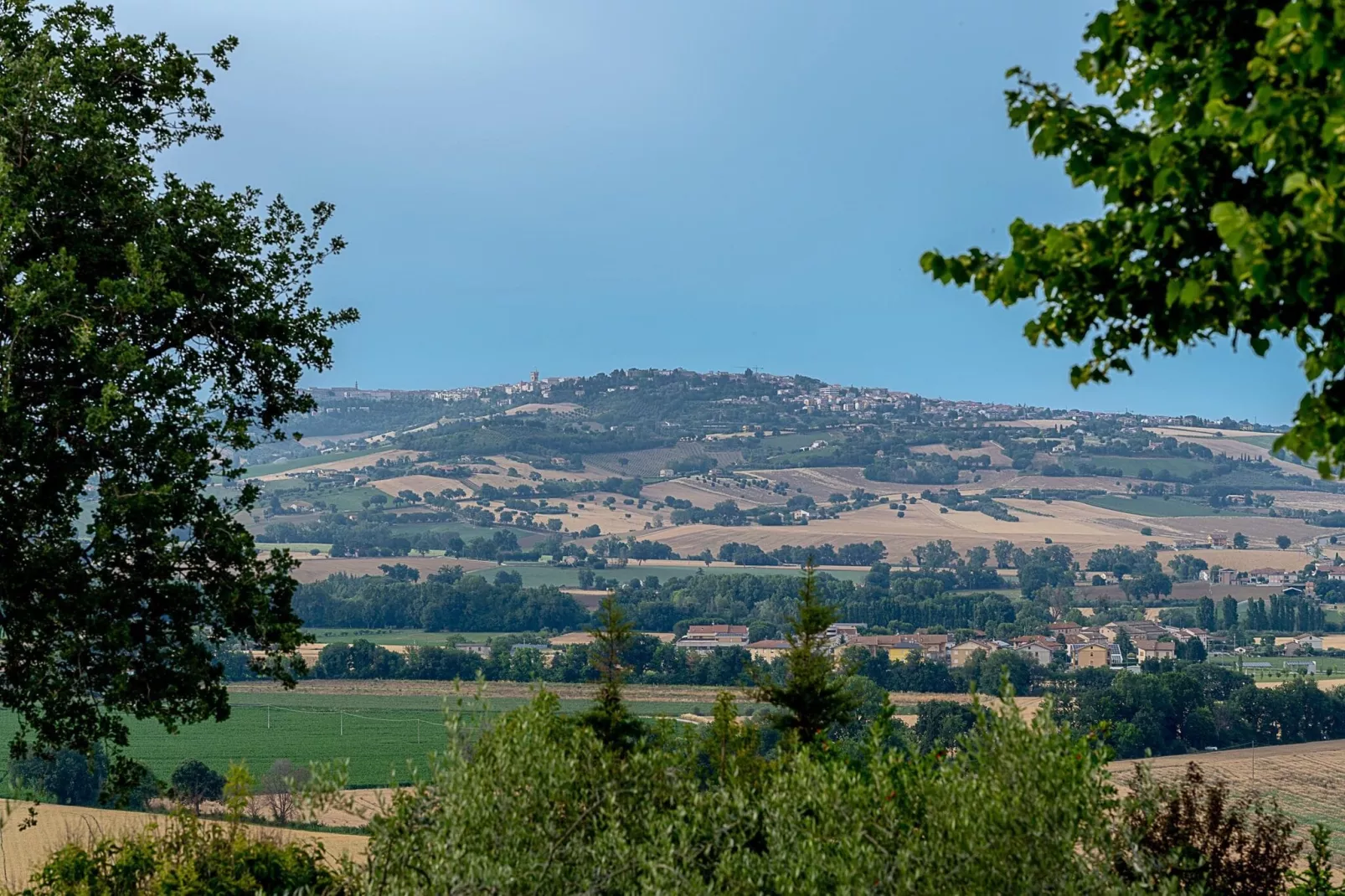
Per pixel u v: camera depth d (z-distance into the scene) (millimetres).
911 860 10367
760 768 13719
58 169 25406
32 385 24344
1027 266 12203
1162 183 11078
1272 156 10141
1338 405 10961
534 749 11484
